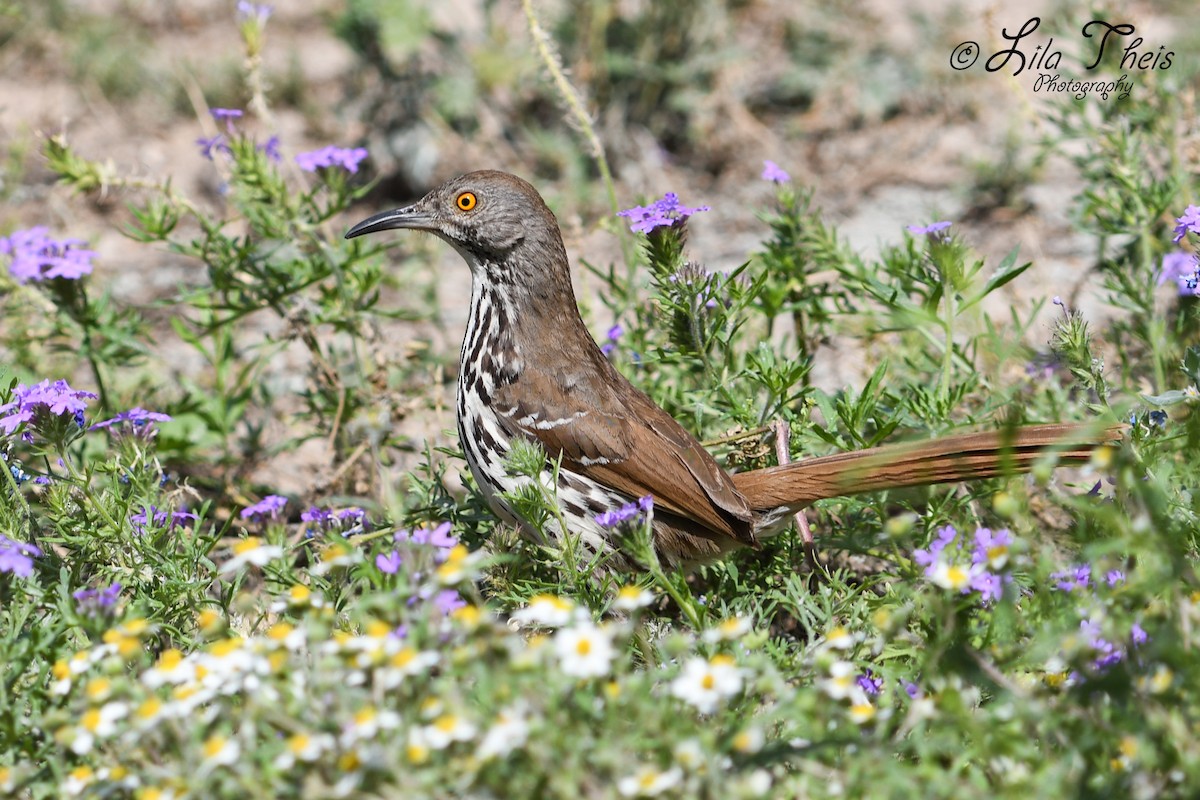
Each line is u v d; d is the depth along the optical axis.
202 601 8.19
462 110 17.31
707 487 9.02
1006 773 5.68
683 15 17.88
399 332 13.98
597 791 5.38
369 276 11.30
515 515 9.13
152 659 7.75
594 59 17.66
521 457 8.20
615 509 9.21
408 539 6.53
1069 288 13.59
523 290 9.75
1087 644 5.85
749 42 19.36
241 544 6.35
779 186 11.33
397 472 11.88
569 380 9.49
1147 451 7.97
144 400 12.11
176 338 14.17
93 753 6.15
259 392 12.86
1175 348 10.92
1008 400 9.47
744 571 9.79
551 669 5.62
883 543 9.32
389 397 11.25
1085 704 5.80
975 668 6.03
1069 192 15.84
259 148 11.62
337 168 11.29
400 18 17.27
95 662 6.25
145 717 5.60
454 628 5.90
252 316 14.58
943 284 9.41
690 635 6.91
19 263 10.30
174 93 18.58
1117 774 5.58
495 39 17.66
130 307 11.85
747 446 9.73
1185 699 5.69
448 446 11.80
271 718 5.57
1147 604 6.69
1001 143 16.75
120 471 8.93
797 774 6.30
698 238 15.97
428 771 5.24
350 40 17.73
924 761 5.68
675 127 17.83
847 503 9.34
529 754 5.29
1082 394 9.80
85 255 10.51
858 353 12.92
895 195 16.36
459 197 9.87
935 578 6.21
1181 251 11.35
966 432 9.18
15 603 7.20
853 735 5.80
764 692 6.44
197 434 11.52
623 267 14.95
